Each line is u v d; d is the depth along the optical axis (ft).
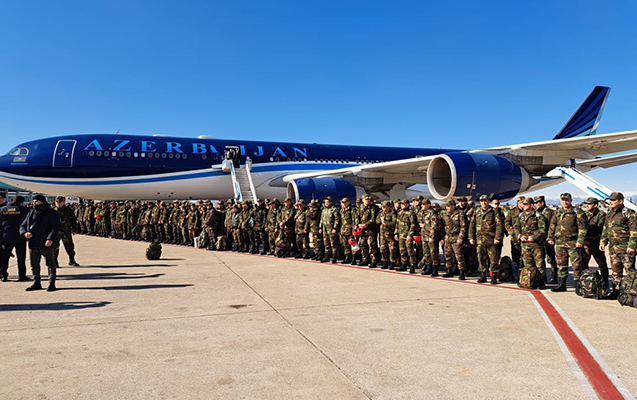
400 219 27.30
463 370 10.85
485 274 23.82
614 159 46.47
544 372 10.74
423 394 9.44
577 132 61.16
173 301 18.76
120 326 14.88
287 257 35.40
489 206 23.63
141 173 55.62
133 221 52.60
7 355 11.97
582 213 20.62
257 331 14.21
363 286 22.29
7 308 17.70
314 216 33.19
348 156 67.46
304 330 14.32
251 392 9.54
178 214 47.34
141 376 10.48
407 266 29.60
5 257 25.00
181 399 9.20
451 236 25.02
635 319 15.87
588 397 9.34
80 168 53.21
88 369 10.93
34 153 53.16
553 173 46.85
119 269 28.35
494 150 42.29
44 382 10.11
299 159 63.72
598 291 19.29
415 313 16.60
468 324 15.08
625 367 11.09
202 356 11.87
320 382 10.08
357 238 30.37
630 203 35.58
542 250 22.12
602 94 61.31
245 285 22.45
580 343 13.01
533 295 20.25
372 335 13.75
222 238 40.96
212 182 59.36
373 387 9.80
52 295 20.35
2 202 25.57
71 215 30.30
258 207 37.68
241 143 62.28
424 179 54.80
